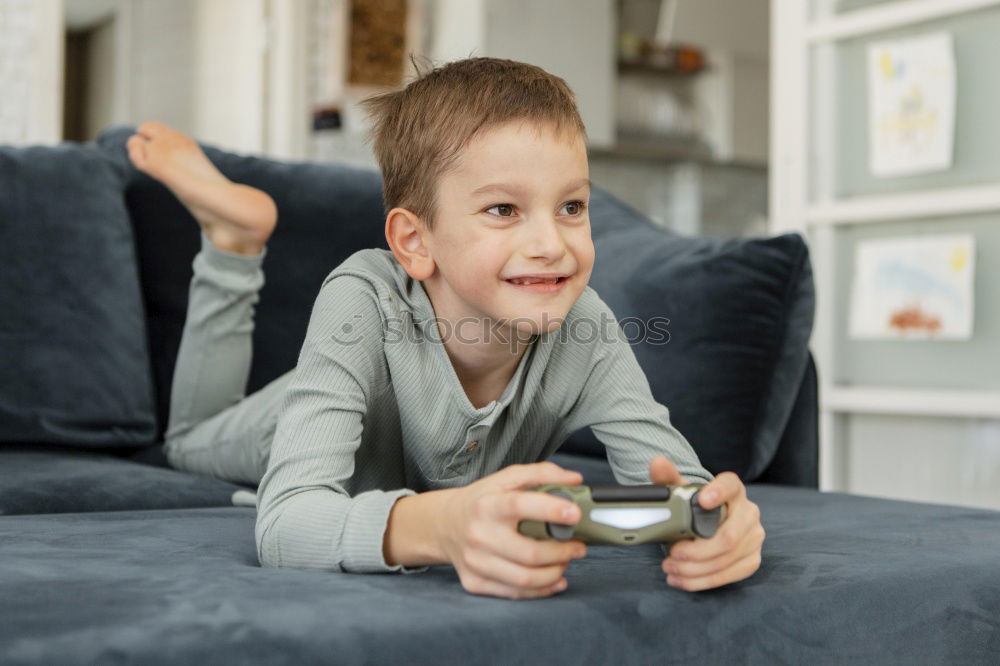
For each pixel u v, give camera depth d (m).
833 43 2.48
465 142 0.75
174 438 1.43
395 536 0.68
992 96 2.20
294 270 1.56
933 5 2.28
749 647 0.65
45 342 1.42
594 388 0.93
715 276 1.35
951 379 2.25
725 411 1.32
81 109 4.73
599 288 1.47
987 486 2.17
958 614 0.73
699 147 5.16
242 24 4.06
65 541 0.81
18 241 1.45
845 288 2.45
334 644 0.53
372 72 4.19
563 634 0.59
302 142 4.07
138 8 4.34
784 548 0.83
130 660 0.50
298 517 0.72
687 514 0.63
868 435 2.39
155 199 1.61
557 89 0.78
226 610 0.56
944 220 2.28
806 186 2.52
